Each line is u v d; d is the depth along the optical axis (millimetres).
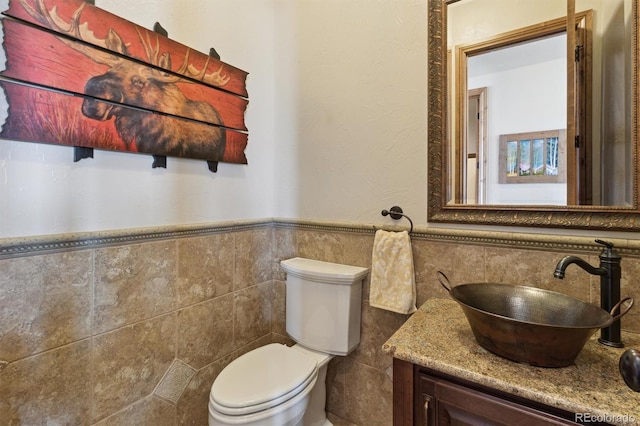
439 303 1160
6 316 890
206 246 1423
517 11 1105
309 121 1626
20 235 917
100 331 1081
